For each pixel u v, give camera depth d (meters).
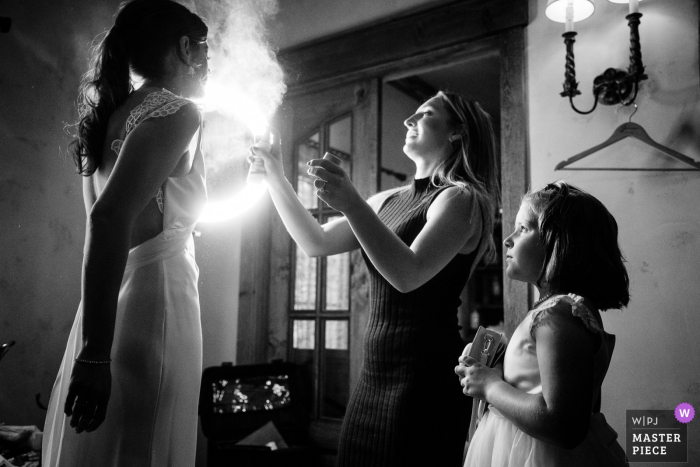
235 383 2.76
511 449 1.12
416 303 1.42
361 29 3.10
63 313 2.87
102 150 1.10
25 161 2.75
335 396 3.11
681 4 2.30
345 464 1.43
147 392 1.00
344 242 1.70
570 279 1.16
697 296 2.17
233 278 3.41
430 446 1.35
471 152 1.59
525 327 1.17
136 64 1.16
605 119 2.41
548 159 2.52
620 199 2.35
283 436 2.78
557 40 2.55
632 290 2.28
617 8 2.43
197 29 1.21
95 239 0.90
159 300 1.04
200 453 3.18
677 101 2.27
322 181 1.23
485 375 1.16
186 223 1.12
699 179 2.21
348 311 3.09
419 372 1.37
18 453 2.15
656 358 2.21
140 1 1.17
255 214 3.41
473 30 2.75
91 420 0.89
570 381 1.00
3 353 1.92
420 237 1.35
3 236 2.63
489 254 1.66
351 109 3.16
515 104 2.60
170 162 1.00
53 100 2.90
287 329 3.29
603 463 1.09
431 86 5.00
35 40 2.83
